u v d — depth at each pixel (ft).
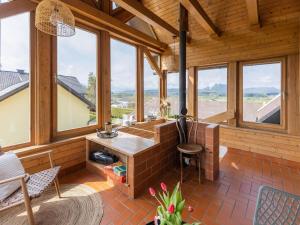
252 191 7.64
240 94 13.34
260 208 3.77
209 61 14.28
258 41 12.01
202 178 8.73
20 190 5.65
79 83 10.22
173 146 9.82
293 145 10.93
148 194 7.37
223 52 13.56
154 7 14.40
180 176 8.90
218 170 9.19
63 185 8.01
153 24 10.74
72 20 7.06
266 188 3.91
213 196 7.27
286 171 9.52
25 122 8.16
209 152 8.56
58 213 6.24
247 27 12.33
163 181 8.45
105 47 11.20
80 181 8.38
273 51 11.50
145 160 7.66
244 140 12.78
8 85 7.64
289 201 3.68
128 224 5.76
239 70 13.28
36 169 7.91
